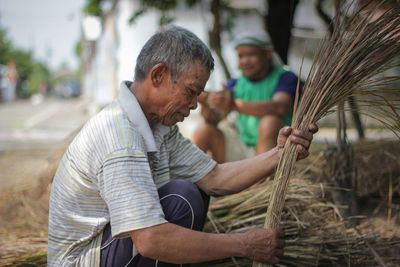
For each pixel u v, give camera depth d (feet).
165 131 5.16
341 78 4.99
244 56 9.51
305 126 5.09
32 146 20.44
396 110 5.62
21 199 9.57
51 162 9.59
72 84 101.76
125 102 4.67
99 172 4.39
